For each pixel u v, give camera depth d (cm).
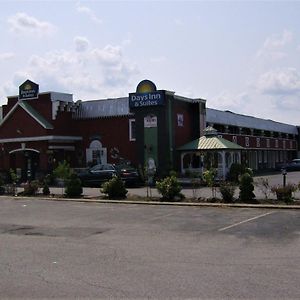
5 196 2584
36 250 1037
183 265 857
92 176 3284
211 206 1862
